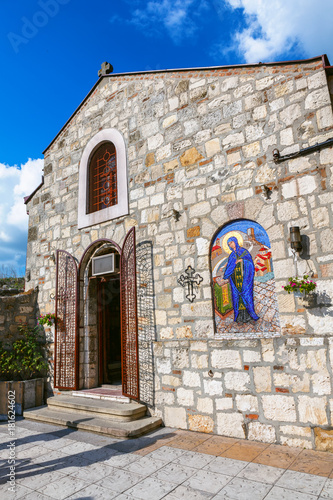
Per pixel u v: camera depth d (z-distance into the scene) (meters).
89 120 7.73
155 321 5.76
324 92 4.55
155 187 6.18
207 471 3.59
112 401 5.99
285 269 4.52
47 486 3.46
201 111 5.76
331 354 3.99
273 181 4.81
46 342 7.71
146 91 6.65
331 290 4.15
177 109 6.11
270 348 4.41
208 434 4.76
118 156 6.85
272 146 4.89
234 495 3.08
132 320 5.96
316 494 3.01
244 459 3.83
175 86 6.20
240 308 4.92
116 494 3.23
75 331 6.93
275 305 4.61
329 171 4.38
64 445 4.66
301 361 4.18
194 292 5.38
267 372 4.40
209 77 5.75
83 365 6.88
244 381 4.57
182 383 5.17
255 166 5.01
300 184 4.57
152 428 5.11
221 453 4.04
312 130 4.58
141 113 6.66
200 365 5.01
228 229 5.19
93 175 7.60
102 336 7.18
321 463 3.61
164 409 5.32
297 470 3.48
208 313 5.19
